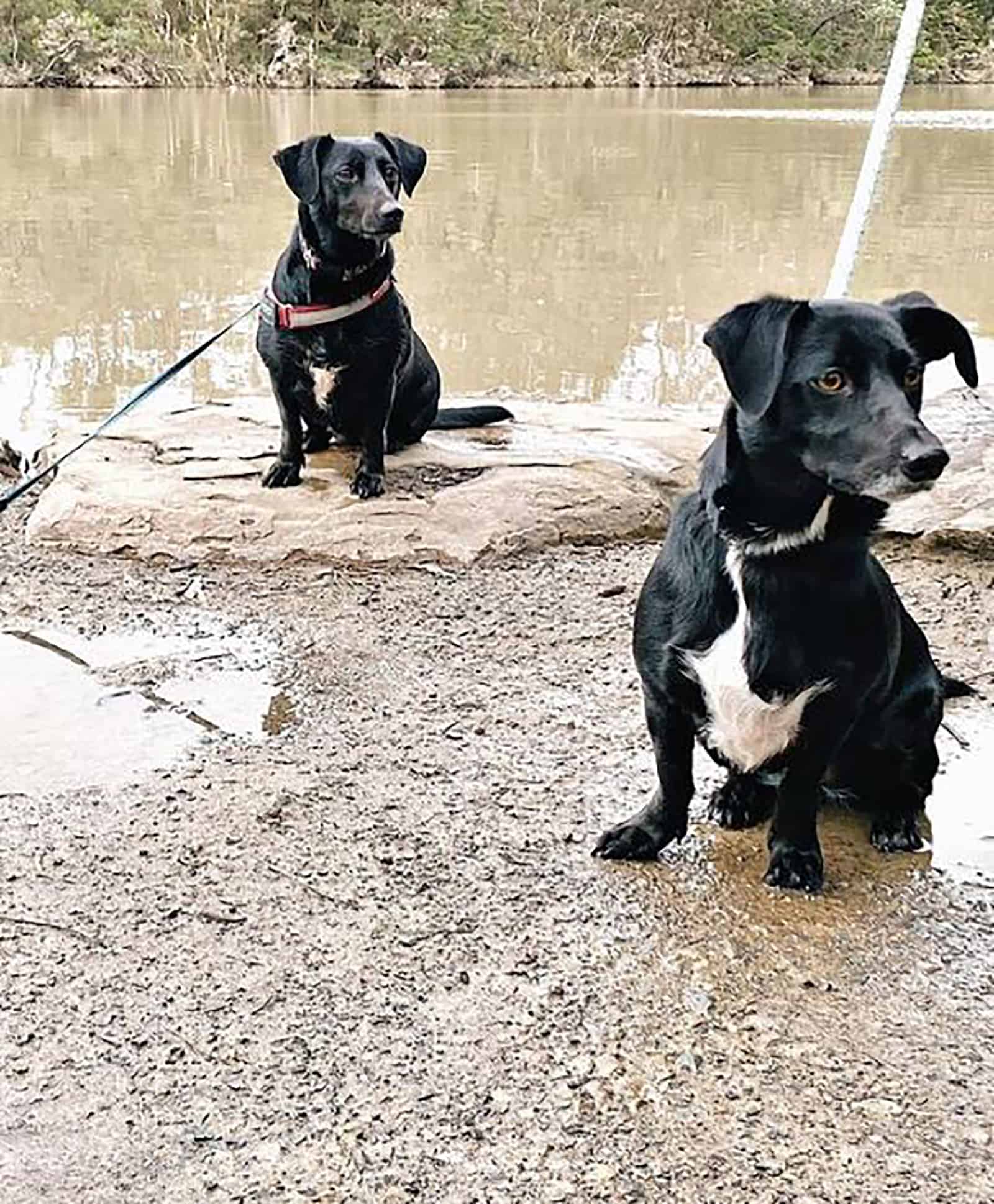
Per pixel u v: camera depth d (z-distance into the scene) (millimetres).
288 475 2422
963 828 1638
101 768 1711
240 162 7734
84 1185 1168
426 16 16500
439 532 2316
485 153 8453
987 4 19438
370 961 1397
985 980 1394
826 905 1495
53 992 1351
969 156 8641
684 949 1424
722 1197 1164
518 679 1943
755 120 11641
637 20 18016
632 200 6559
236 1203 1154
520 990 1367
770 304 1400
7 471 2760
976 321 4238
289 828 1593
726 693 1469
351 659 1985
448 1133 1216
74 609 2109
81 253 5004
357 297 2303
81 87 14711
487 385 3598
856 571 1444
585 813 1638
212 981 1368
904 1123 1232
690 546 1487
